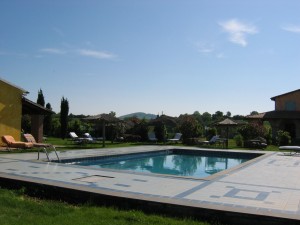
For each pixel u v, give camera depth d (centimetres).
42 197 796
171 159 2019
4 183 902
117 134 3164
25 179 868
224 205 646
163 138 3119
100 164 1677
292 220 548
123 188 798
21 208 656
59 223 558
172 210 637
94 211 641
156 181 898
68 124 3703
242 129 2931
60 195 776
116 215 610
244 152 2033
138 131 3195
